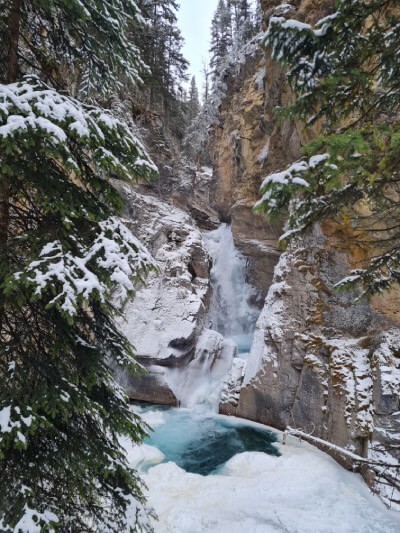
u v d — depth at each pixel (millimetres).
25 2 4535
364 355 10609
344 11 4309
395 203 5422
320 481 8227
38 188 3660
